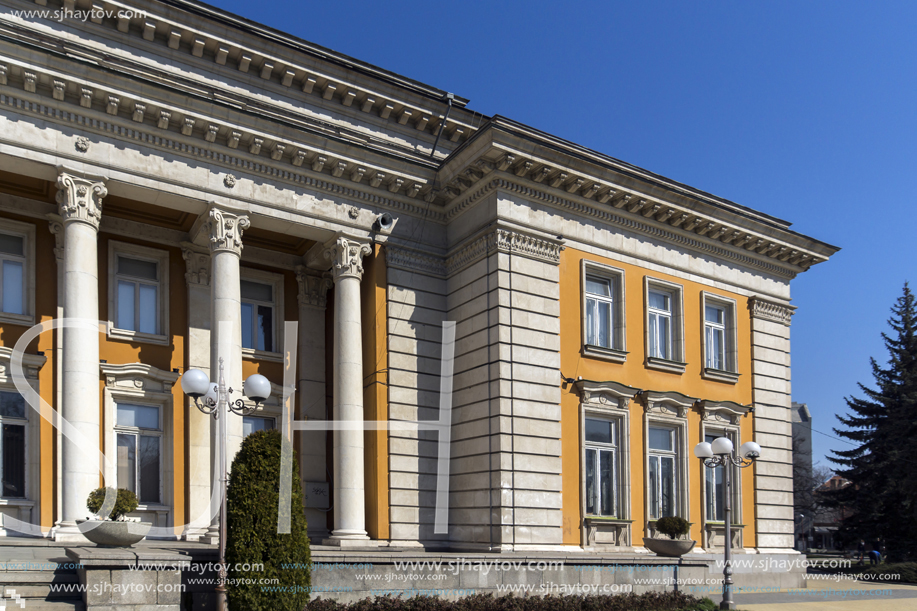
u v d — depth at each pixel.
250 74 22.66
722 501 24.91
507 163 20.78
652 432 23.50
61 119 17.67
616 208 23.30
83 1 20.11
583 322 22.16
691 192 25.91
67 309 17.08
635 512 22.19
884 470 43.66
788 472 26.67
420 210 22.84
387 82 24.34
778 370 27.14
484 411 20.48
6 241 19.20
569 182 21.88
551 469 20.48
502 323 20.47
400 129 24.86
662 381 23.73
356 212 21.70
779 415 26.83
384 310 21.78
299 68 22.94
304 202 20.91
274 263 23.06
